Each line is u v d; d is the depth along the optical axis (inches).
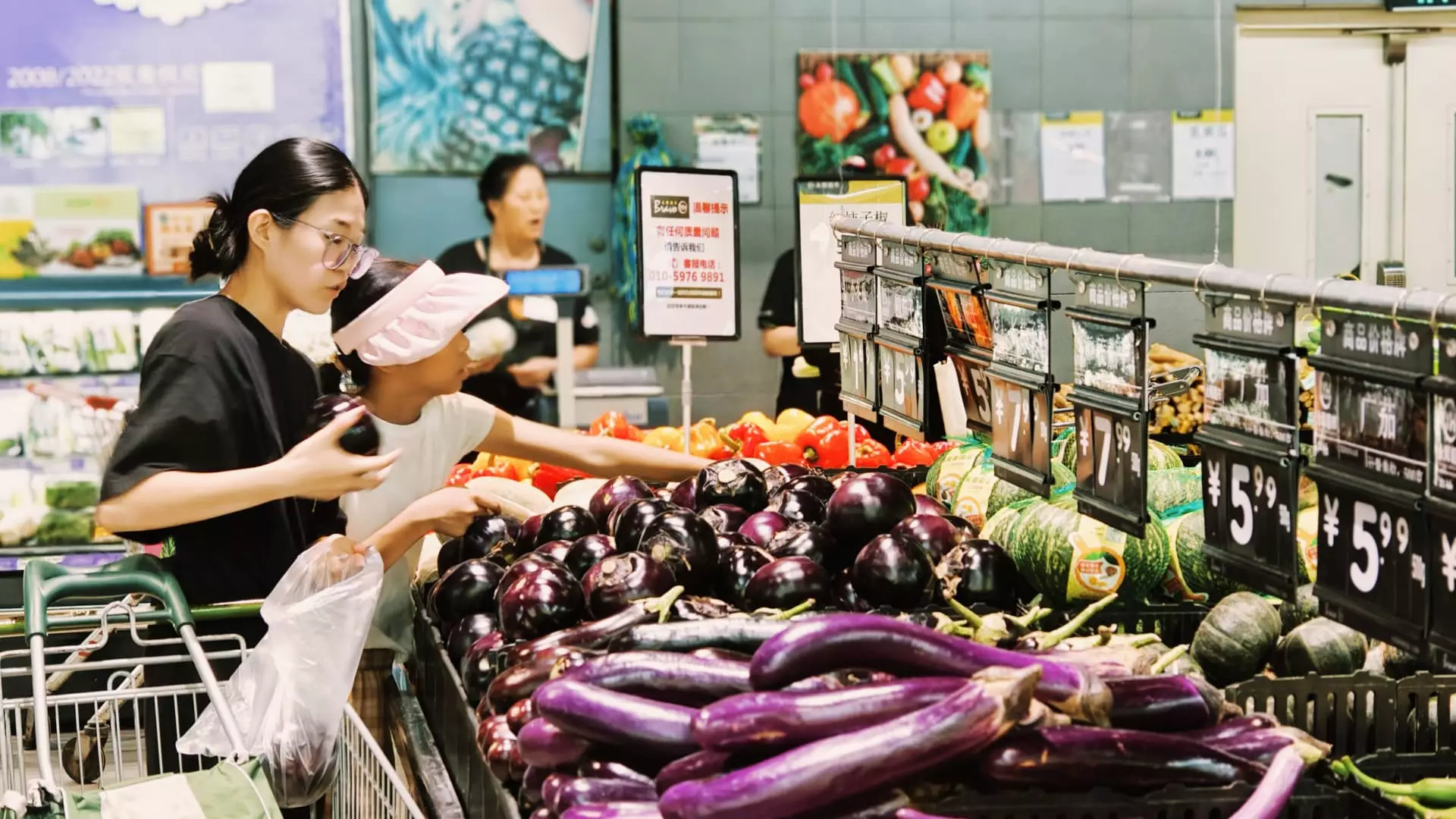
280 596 86.8
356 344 109.6
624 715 56.9
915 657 55.1
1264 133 245.3
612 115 227.9
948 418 105.2
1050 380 71.8
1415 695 61.0
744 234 232.4
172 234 211.2
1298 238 247.6
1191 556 77.6
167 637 101.3
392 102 219.5
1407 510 48.9
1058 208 239.3
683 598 74.9
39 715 78.5
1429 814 50.7
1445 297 46.3
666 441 148.6
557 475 141.3
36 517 201.9
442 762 83.7
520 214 223.1
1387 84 245.6
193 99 211.8
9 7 206.2
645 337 127.0
